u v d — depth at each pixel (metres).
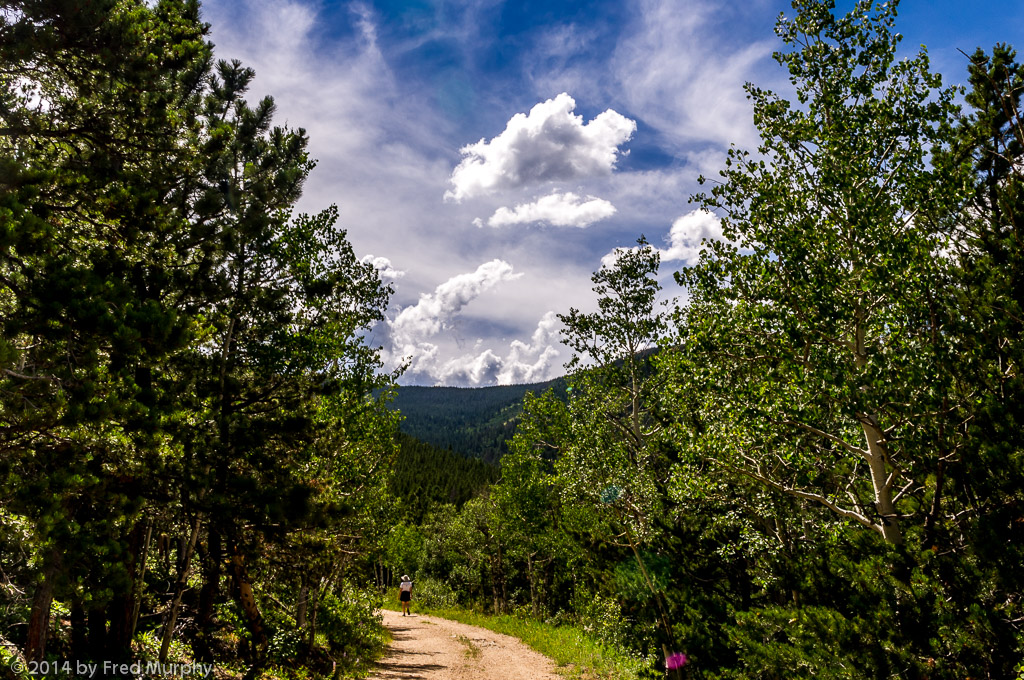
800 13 11.07
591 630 17.50
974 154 8.89
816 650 7.70
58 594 5.37
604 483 15.33
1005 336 7.15
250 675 10.66
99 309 5.49
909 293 8.78
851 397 8.69
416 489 79.44
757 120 11.54
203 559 11.45
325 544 11.27
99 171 7.23
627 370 17.30
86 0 6.70
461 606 44.81
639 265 17.33
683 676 11.56
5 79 6.88
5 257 5.56
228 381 9.53
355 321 13.65
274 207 10.35
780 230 10.18
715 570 12.72
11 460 5.55
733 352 11.17
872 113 10.45
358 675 13.60
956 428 7.78
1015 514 6.52
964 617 6.72
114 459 6.69
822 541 10.75
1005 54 8.27
